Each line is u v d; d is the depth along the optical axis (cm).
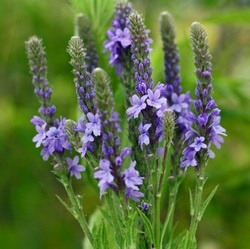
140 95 51
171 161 55
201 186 52
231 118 83
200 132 51
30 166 98
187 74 80
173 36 58
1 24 96
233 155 99
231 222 91
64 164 52
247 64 107
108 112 49
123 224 51
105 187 49
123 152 50
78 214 52
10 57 99
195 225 52
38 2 96
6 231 95
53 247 95
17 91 101
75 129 51
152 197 51
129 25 52
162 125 50
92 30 64
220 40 103
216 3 103
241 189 86
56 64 98
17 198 97
